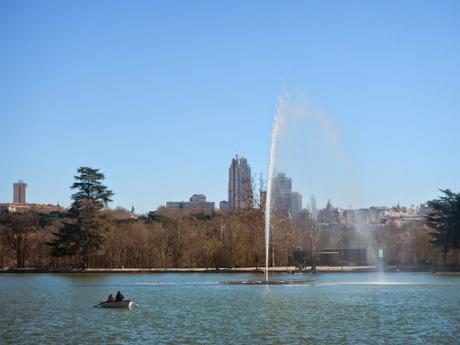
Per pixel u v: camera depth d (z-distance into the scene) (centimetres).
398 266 18588
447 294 9900
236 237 17650
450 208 17988
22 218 19488
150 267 18688
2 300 9381
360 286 11619
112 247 18638
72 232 17712
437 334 6075
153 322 6912
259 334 6119
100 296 9956
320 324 6725
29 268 18400
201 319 7131
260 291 10569
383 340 5778
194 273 16875
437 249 18588
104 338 5928
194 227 19950
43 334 6159
